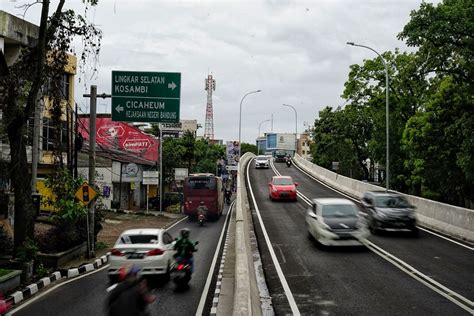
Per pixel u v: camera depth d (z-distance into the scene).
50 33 15.55
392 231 21.73
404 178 44.00
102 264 18.73
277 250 18.48
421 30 24.84
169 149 53.00
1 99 15.21
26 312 11.14
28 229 15.28
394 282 13.09
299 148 144.00
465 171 29.83
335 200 20.03
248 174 60.25
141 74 22.16
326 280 13.50
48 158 28.27
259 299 11.43
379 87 44.88
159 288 13.59
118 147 47.75
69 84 28.19
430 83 41.72
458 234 21.22
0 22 17.95
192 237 25.83
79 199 18.91
